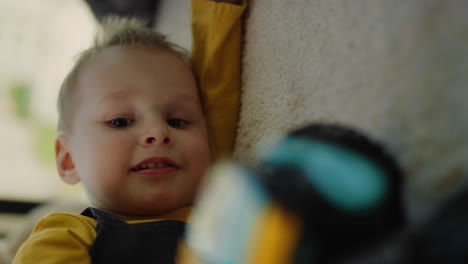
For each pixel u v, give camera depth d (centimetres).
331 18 50
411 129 35
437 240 21
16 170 204
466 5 31
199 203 27
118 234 58
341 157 25
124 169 65
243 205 23
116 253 56
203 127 76
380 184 24
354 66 44
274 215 22
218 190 25
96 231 60
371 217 22
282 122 60
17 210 192
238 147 77
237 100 80
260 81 71
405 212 26
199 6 87
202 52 84
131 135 67
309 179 23
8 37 229
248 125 74
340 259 21
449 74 32
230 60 81
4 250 112
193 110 76
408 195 33
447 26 32
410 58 36
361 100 42
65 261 54
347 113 44
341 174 23
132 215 67
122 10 186
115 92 70
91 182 68
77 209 122
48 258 54
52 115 227
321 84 50
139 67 74
